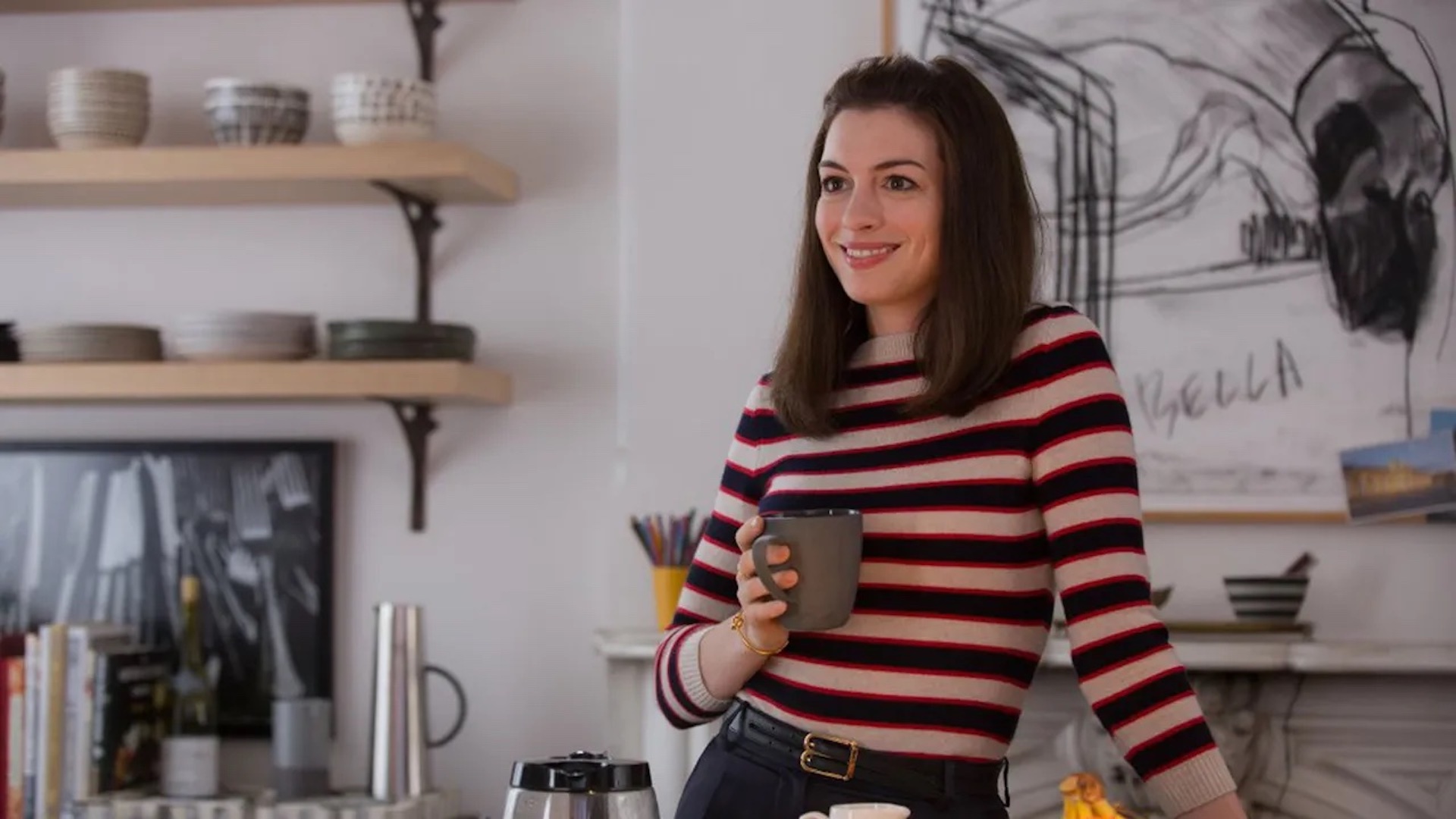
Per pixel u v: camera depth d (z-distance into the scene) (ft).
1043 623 4.58
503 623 10.30
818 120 9.97
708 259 10.02
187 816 9.48
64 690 9.70
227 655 10.36
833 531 4.31
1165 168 9.57
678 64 10.09
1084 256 9.60
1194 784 4.20
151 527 10.46
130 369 9.67
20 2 10.54
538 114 10.41
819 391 4.77
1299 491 9.42
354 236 10.53
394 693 9.66
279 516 10.39
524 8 10.44
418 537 10.39
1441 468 9.29
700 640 4.79
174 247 10.65
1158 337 9.54
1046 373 4.50
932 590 4.45
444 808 9.74
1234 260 9.51
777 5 10.02
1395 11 9.46
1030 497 4.49
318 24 10.60
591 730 10.23
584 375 10.30
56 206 10.65
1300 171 9.49
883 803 4.39
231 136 9.78
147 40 10.69
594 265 10.32
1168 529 9.56
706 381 9.98
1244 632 8.89
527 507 10.30
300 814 9.37
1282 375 9.45
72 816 9.52
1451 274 9.37
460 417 10.37
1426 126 9.43
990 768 4.50
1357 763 8.74
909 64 4.78
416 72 10.52
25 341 9.87
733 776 4.65
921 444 4.57
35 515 10.53
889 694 4.46
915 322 4.75
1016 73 9.69
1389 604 9.40
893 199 4.62
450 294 10.42
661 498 9.99
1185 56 9.58
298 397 9.99
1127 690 4.27
